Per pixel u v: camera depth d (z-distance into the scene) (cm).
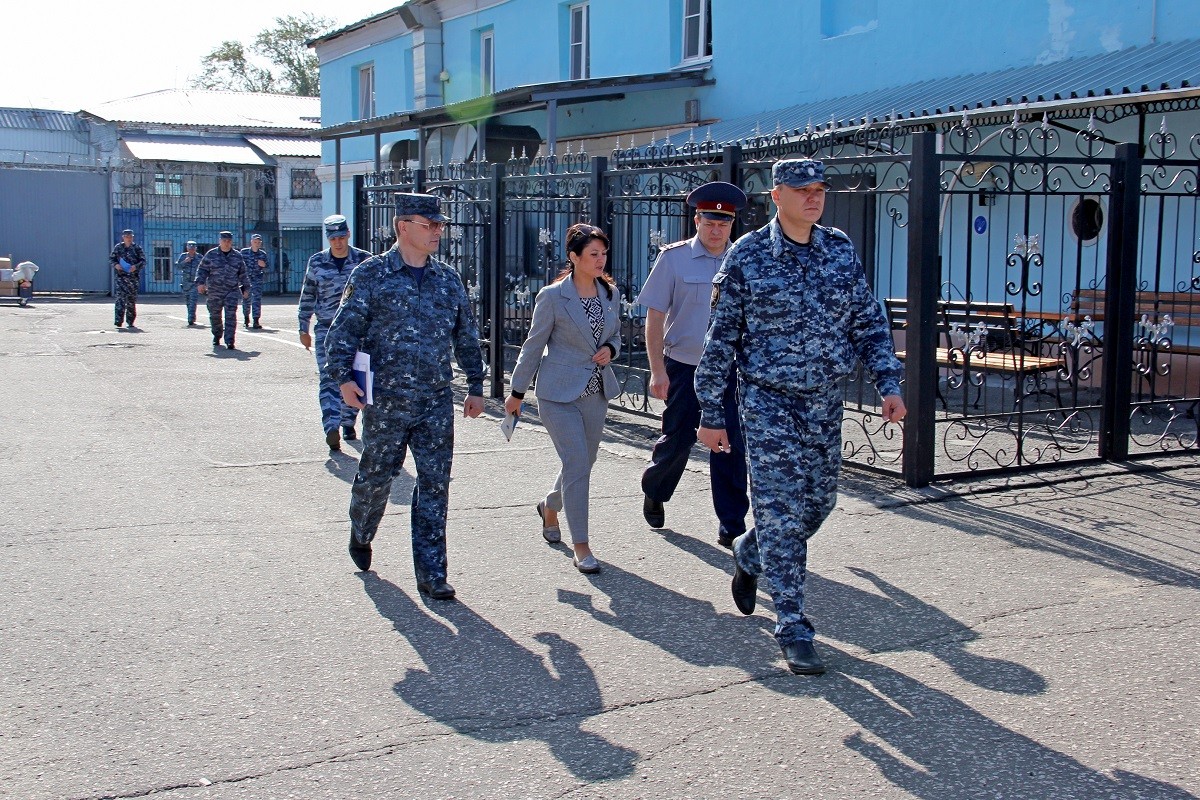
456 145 2119
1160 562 611
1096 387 1191
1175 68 1080
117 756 391
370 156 2934
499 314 1183
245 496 761
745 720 423
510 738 408
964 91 1298
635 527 688
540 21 2234
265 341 1888
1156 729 414
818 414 467
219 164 3781
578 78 2184
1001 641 502
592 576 595
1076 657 483
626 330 1243
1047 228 1297
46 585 570
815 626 521
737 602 529
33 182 3328
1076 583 579
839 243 468
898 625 522
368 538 593
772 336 461
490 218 1204
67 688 448
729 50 1816
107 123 3956
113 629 511
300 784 373
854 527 679
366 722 420
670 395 657
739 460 636
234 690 448
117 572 593
